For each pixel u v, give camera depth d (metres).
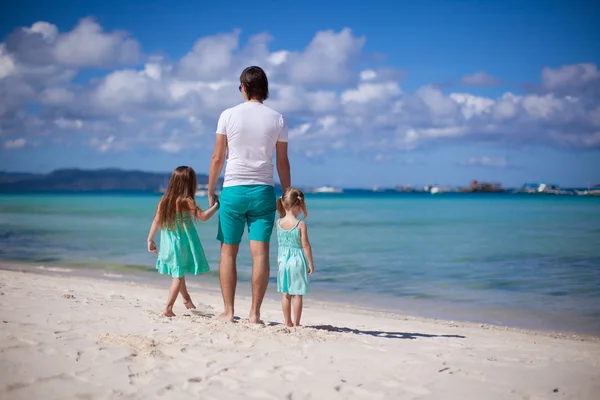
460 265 13.29
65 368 3.34
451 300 8.89
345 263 13.62
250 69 4.80
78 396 2.93
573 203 83.00
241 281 10.50
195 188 5.45
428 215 43.19
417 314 7.73
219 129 4.73
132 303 6.41
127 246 16.97
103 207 54.44
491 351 4.49
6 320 4.64
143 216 36.69
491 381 3.43
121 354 3.67
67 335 4.13
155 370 3.40
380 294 9.41
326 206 69.50
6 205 59.16
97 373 3.29
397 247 17.59
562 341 5.80
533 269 12.57
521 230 25.64
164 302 6.84
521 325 7.11
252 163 4.67
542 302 8.72
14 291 6.62
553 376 3.57
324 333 4.70
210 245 17.78
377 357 3.94
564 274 11.79
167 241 5.32
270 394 3.08
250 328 4.58
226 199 4.71
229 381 3.26
